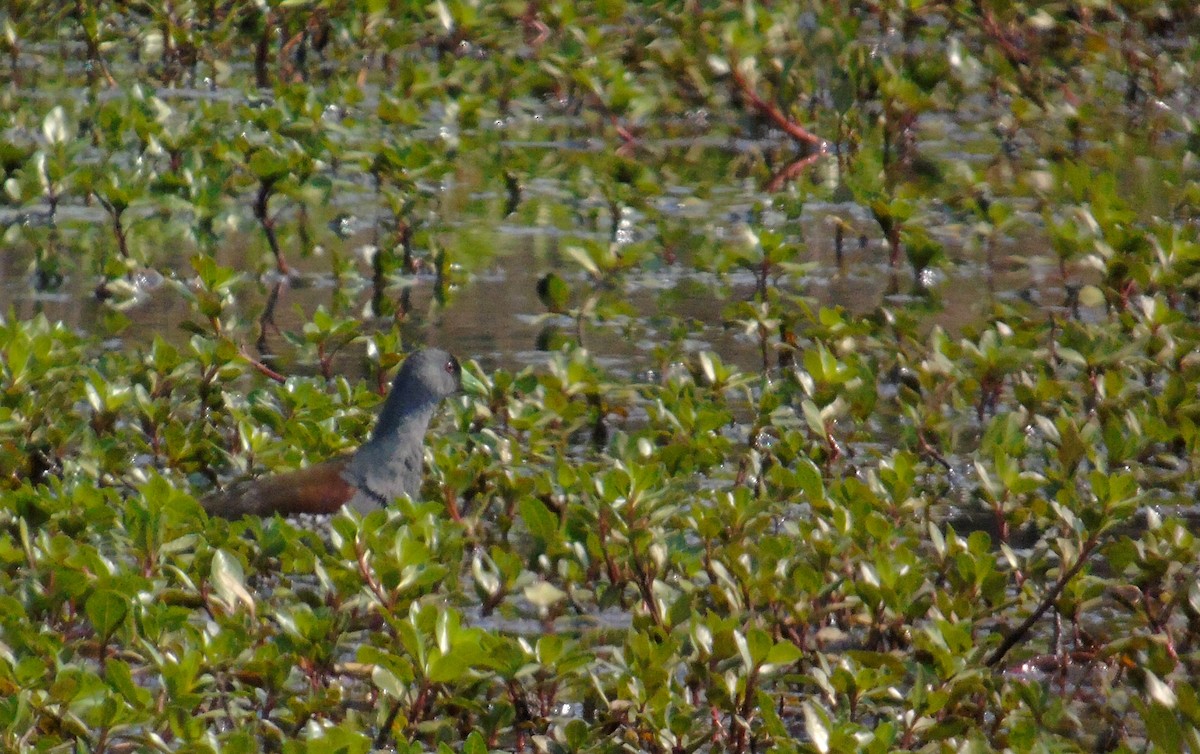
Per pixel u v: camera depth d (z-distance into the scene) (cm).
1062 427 1167
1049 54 2341
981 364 1317
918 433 1241
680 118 2303
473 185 1997
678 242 1781
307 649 850
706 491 1141
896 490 1055
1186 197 1823
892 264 1730
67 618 898
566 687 859
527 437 1248
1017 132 2217
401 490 1128
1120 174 2020
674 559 962
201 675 814
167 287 1627
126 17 2639
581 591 1007
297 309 1407
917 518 1131
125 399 1196
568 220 1873
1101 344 1317
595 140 2197
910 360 1395
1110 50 2331
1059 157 2102
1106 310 1548
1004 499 1076
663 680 812
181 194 1830
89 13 2392
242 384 1377
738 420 1345
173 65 2383
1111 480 941
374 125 2144
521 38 2497
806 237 1827
